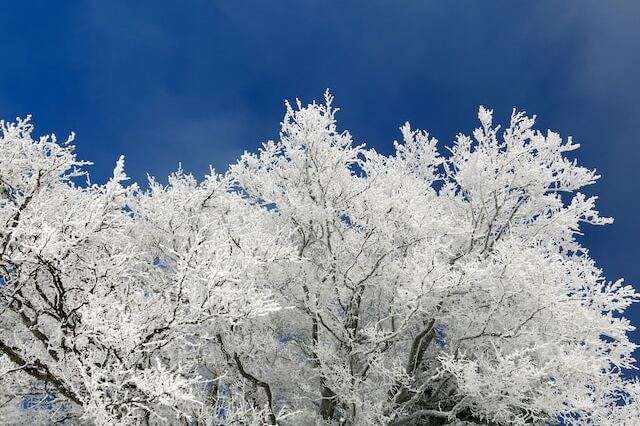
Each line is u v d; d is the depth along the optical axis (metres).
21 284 5.82
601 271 8.49
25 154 6.49
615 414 8.87
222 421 7.24
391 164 10.71
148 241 8.14
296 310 9.46
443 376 9.64
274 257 7.12
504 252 8.18
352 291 9.35
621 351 8.34
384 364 9.59
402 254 9.59
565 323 8.45
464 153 10.55
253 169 10.18
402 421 9.02
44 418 7.54
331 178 9.41
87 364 5.38
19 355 5.88
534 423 9.09
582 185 9.98
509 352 8.69
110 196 5.99
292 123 9.49
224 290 5.68
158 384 5.00
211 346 8.43
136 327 5.47
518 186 10.15
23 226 5.22
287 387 9.41
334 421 9.27
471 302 8.84
